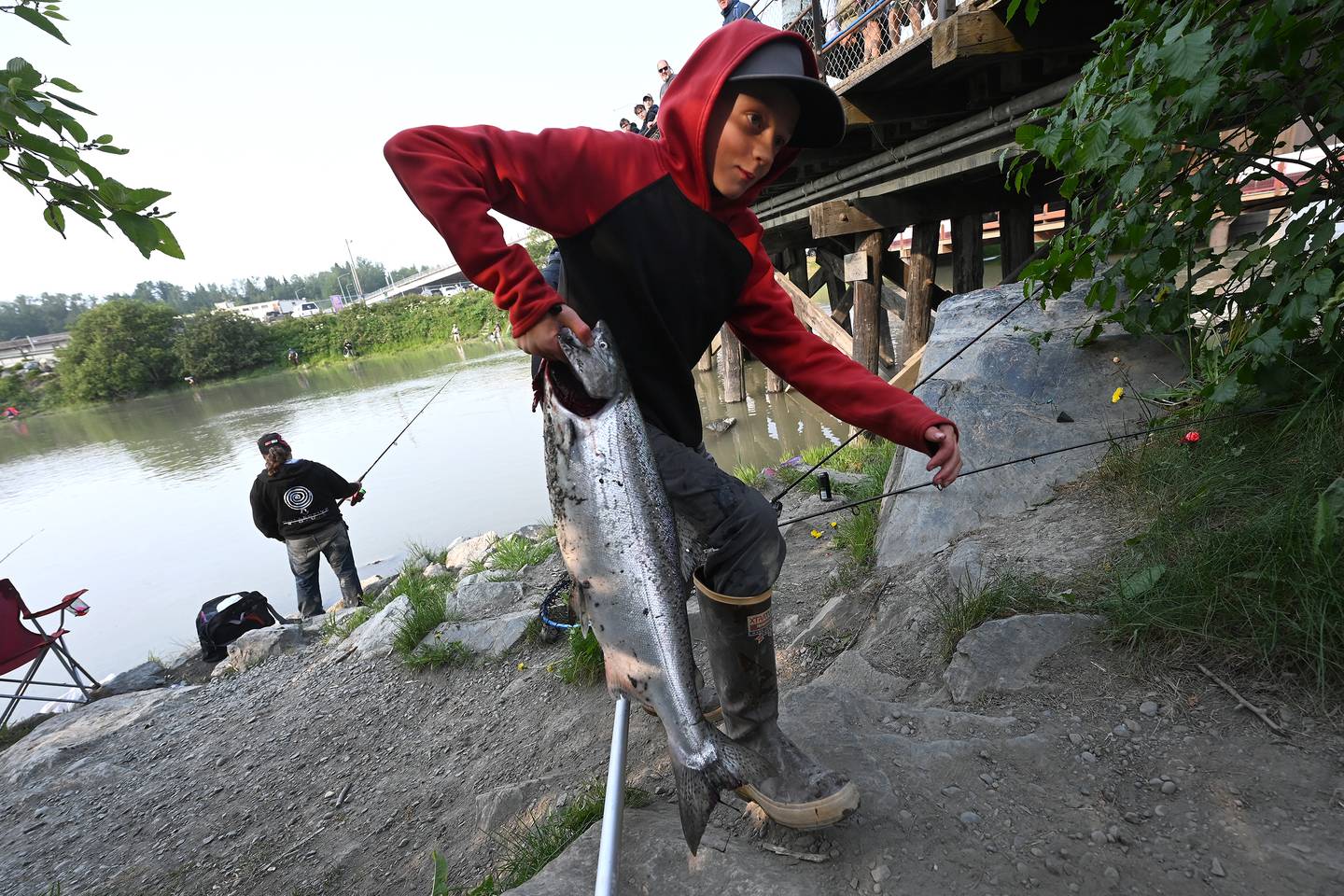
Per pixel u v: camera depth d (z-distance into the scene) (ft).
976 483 11.00
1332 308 7.79
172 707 16.87
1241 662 6.42
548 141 4.83
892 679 8.13
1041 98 16.12
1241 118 9.32
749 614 5.41
